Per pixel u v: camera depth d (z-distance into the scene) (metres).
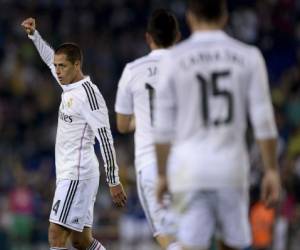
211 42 14.14
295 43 65.50
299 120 54.41
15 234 42.09
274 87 60.19
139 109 18.34
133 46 62.00
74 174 19.64
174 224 15.44
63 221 19.66
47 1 64.19
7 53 60.25
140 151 18.05
